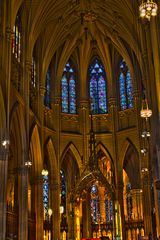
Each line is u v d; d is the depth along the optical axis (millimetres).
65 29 39812
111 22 39219
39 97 37156
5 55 27750
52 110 40531
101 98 43156
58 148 39375
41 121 36594
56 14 37562
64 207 40219
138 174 40438
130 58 40375
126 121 40906
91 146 36719
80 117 41875
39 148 35719
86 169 35938
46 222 37219
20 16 33750
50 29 38969
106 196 38906
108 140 41000
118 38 40281
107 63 42656
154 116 26875
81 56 42969
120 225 35531
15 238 29453
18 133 31203
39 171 35562
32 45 34438
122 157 40062
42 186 35531
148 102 30094
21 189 30312
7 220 28500
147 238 28156
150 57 28156
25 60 33062
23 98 31938
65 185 41125
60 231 37562
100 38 41812
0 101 26625
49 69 41938
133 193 40125
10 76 28234
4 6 28609
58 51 41844
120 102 42094
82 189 36000
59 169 38875
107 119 42000
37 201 34906
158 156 25656
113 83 42281
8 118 26703
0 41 27672
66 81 43219
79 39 41906
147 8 14555
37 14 34719
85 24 40531
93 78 44031
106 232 38906
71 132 41125
